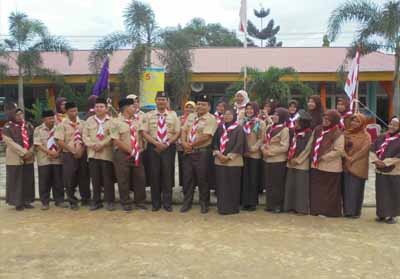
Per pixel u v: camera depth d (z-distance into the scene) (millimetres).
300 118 7074
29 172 7664
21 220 6816
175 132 7359
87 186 7734
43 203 7559
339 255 5246
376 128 13078
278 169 7273
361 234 6121
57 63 21875
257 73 17141
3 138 7469
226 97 17469
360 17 16281
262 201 8125
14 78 19703
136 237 5906
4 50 18000
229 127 7141
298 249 5445
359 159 6934
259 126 7465
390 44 16328
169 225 6504
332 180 6992
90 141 7336
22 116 7578
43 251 5367
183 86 17500
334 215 7023
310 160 7109
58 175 7660
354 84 9641
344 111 7473
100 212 7285
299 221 6785
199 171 7211
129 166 7340
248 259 5082
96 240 5785
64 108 7727
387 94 21250
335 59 22203
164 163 7305
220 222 6691
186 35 17672
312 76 20125
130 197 8211
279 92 16734
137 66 16703
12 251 5375
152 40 17359
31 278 4555
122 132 7211
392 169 6629
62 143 7387
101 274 4648
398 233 6195
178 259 5078
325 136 6984
